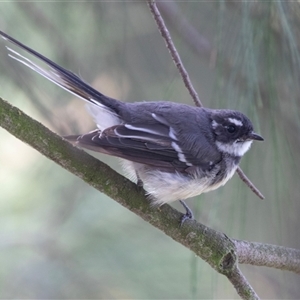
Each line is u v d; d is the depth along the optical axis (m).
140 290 9.21
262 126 8.48
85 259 9.41
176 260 9.49
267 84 7.46
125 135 8.20
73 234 9.66
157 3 10.90
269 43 7.36
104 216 9.82
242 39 7.41
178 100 11.42
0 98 6.73
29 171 10.69
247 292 7.66
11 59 9.91
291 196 7.71
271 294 11.11
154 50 11.28
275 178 7.33
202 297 9.25
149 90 11.21
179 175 8.52
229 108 7.59
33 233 9.73
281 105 7.83
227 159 8.88
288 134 7.91
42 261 9.54
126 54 10.88
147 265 9.39
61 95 10.66
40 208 10.15
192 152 8.62
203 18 10.43
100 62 10.89
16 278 9.39
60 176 10.45
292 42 7.19
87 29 10.75
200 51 10.73
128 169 8.68
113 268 9.36
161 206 7.64
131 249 9.53
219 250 7.62
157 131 8.53
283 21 7.20
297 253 8.25
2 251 9.59
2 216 10.00
